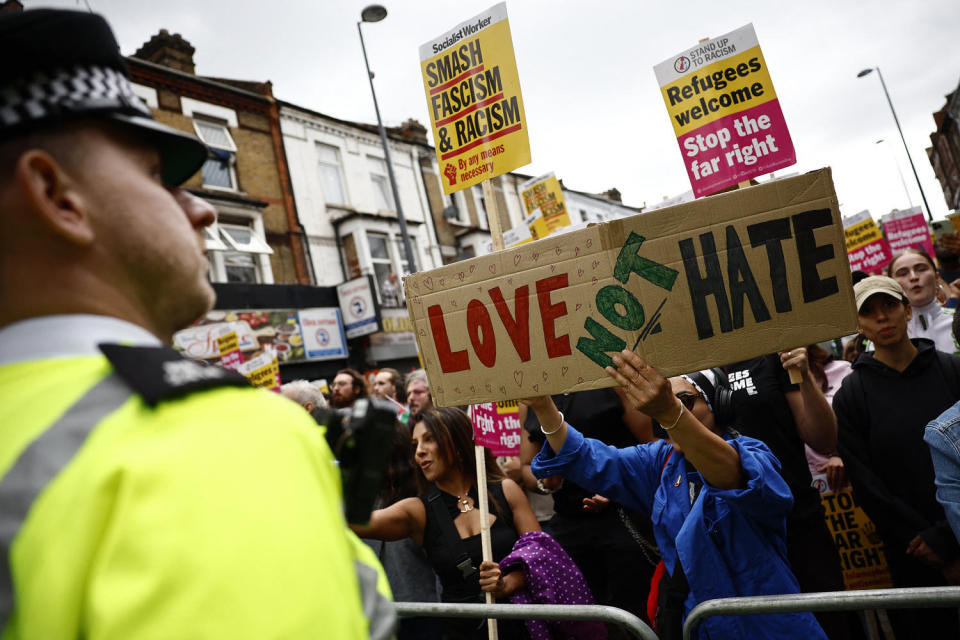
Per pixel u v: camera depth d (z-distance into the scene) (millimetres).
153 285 634
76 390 533
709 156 2930
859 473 2791
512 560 2576
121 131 642
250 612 447
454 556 2748
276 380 6766
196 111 14531
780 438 2908
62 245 589
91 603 442
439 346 2029
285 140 16234
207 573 443
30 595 462
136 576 439
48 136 588
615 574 3223
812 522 2818
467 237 20453
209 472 487
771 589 1921
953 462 1948
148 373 538
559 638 2539
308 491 544
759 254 1666
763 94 2861
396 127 19844
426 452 2920
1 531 475
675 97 2992
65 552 462
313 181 16609
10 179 579
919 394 2736
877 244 7453
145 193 637
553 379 1836
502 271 1912
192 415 525
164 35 14859
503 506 2914
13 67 574
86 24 616
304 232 15945
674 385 2287
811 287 1643
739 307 1670
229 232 14336
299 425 604
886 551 2803
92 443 496
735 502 1862
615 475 2354
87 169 600
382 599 722
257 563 466
